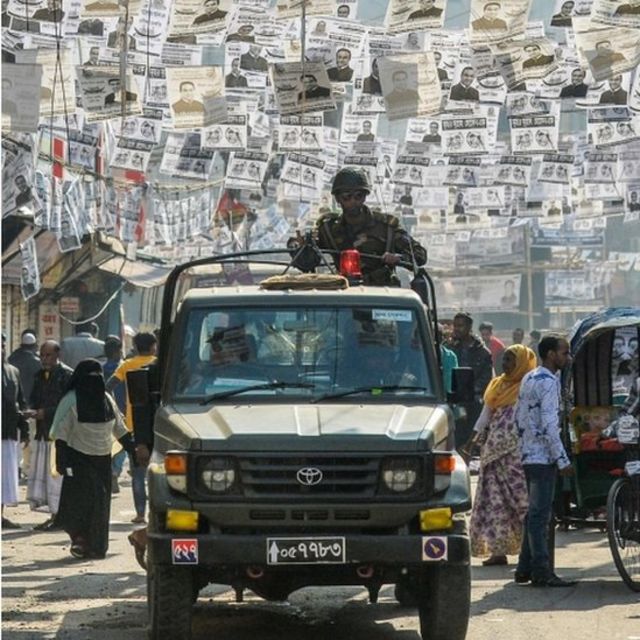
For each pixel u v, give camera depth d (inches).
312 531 663.8
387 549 655.8
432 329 773.3
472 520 1004.6
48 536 1220.5
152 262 2397.9
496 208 1828.2
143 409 771.4
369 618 805.9
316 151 1416.1
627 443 882.8
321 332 735.1
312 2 1094.4
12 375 1245.7
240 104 1378.0
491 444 998.4
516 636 727.7
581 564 1021.2
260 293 748.0
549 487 893.8
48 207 1664.6
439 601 674.8
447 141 1416.1
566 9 1096.8
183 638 673.0
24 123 1093.1
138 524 1283.2
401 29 1055.0
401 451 665.6
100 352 1825.8
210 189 2086.6
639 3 1045.8
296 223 2162.9
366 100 1263.5
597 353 1031.0
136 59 1199.6
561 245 4018.2
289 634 755.4
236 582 692.7
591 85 1275.8
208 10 1059.9
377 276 814.5
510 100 1352.1
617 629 744.3
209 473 660.7
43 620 797.2
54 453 1190.3
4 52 1181.1
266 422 676.7
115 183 1839.3
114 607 842.8
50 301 2347.4
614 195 1688.0
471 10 1077.1
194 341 733.3
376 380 724.7
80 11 1109.1
